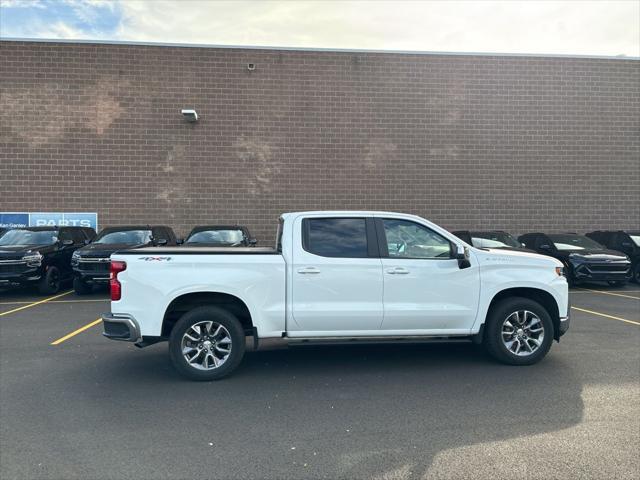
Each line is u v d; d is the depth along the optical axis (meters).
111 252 12.12
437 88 17.95
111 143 16.95
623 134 18.62
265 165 17.48
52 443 4.04
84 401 5.03
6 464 3.68
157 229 14.27
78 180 16.84
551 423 4.43
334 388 5.44
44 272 12.40
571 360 6.48
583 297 12.29
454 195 18.03
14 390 5.36
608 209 18.59
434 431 4.27
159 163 17.11
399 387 5.46
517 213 18.23
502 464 3.66
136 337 5.62
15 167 16.66
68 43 16.80
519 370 6.07
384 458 3.77
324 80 17.61
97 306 10.88
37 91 16.72
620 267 13.38
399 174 17.88
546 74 18.30
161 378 5.80
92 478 3.48
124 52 16.97
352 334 5.98
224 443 4.04
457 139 18.03
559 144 18.38
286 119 17.52
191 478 3.48
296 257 5.91
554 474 3.51
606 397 5.09
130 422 4.48
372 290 5.96
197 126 17.23
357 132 17.75
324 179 17.64
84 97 16.86
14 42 16.64
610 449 3.90
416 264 6.06
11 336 7.93
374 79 17.77
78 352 6.98
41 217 16.75
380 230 6.15
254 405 4.92
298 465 3.67
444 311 6.08
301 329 5.91
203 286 5.70
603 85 18.52
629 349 7.04
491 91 18.12
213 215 17.31
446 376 5.85
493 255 6.32
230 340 5.76
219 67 17.28
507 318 6.25
